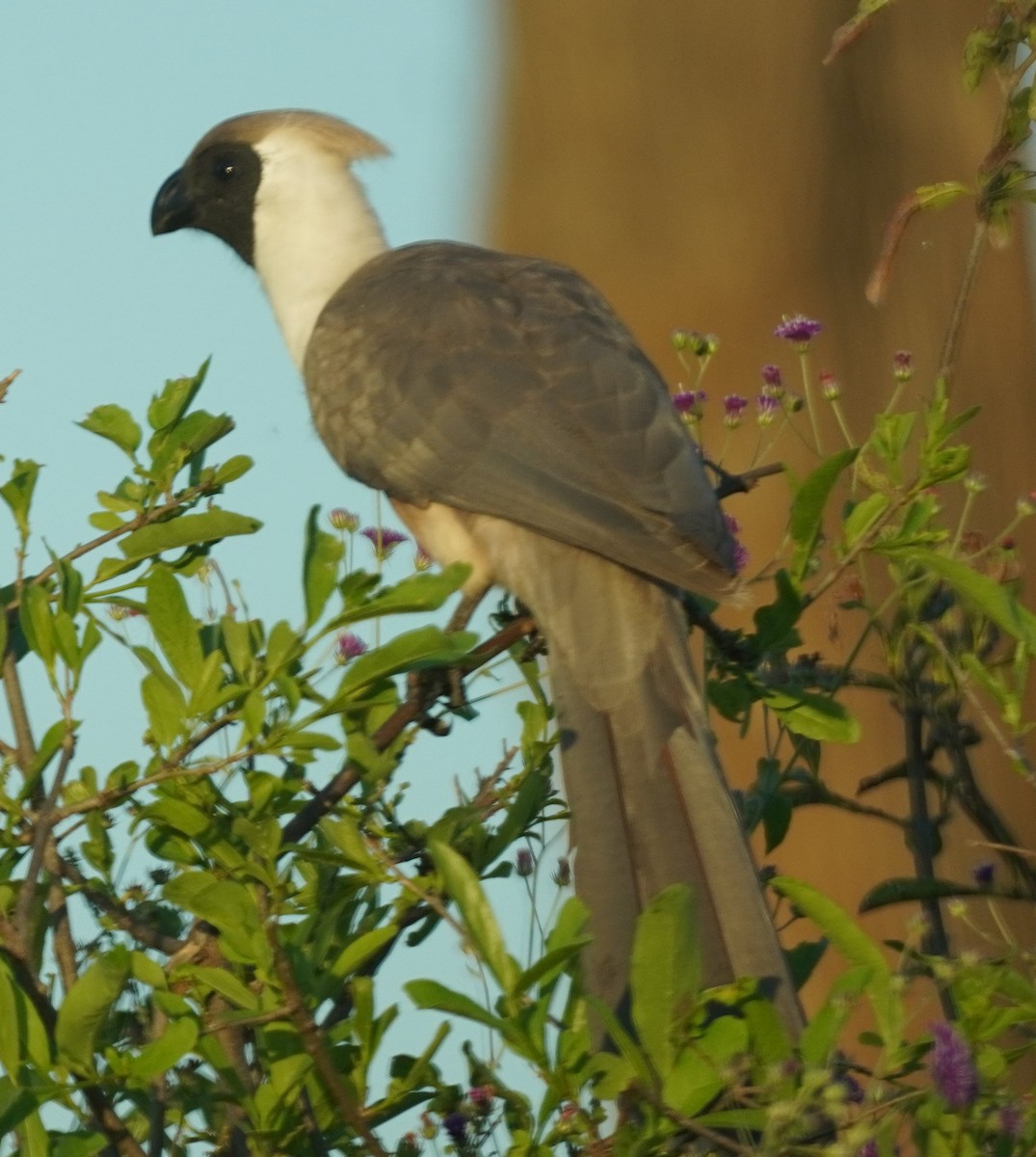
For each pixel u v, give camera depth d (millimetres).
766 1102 6035
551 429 9477
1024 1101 6625
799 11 14805
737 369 14641
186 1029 6434
